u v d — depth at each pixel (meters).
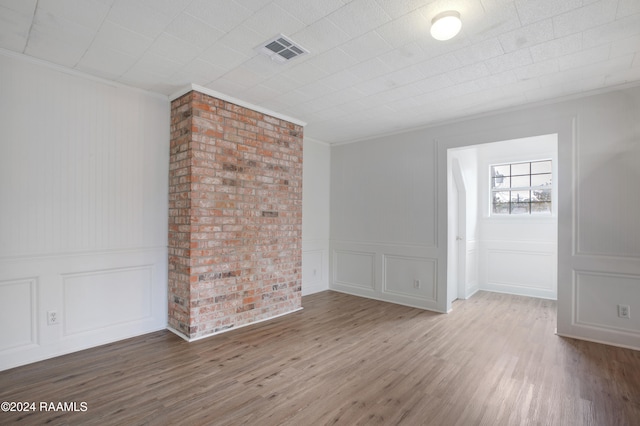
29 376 2.39
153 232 3.32
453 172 4.75
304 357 2.79
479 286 5.54
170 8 1.99
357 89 3.22
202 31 2.24
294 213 4.19
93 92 2.94
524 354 2.88
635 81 2.98
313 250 5.21
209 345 3.01
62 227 2.76
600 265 3.14
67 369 2.50
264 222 3.80
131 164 3.17
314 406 2.07
